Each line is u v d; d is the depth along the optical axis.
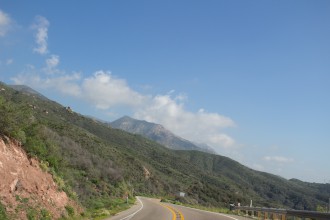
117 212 28.53
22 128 19.98
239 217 27.78
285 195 147.12
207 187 113.06
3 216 13.37
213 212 34.00
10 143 17.50
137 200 54.44
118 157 89.75
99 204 31.83
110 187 50.41
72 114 147.62
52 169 20.72
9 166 15.98
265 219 27.41
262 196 153.25
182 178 129.88
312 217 20.61
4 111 17.48
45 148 21.59
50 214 16.45
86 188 38.09
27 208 15.12
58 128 74.31
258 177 191.12
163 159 159.88
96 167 54.66
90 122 157.62
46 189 18.11
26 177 16.86
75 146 54.53
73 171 43.22
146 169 101.88
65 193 20.38
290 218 26.94
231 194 109.69
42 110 91.81
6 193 14.73
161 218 24.16
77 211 20.39
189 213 30.22
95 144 81.44
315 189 155.88
